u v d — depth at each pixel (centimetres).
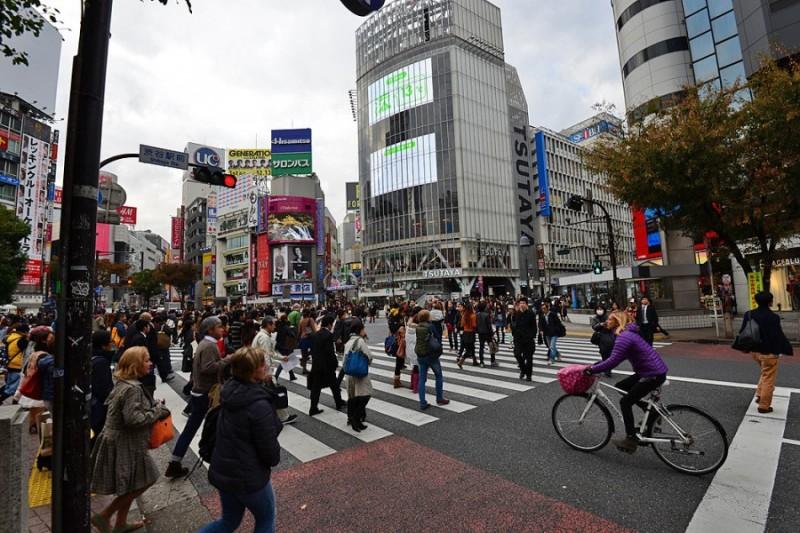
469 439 521
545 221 6450
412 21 6200
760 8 2111
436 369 696
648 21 2856
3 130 3812
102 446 321
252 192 6347
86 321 254
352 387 582
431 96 5931
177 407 766
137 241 10294
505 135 6319
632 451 429
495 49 6400
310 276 5872
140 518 359
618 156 1352
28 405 521
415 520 336
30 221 4094
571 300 2902
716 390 711
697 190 1226
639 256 2886
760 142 1125
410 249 5881
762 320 574
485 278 5769
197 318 1242
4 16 324
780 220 1191
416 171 5931
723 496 353
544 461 444
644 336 1120
